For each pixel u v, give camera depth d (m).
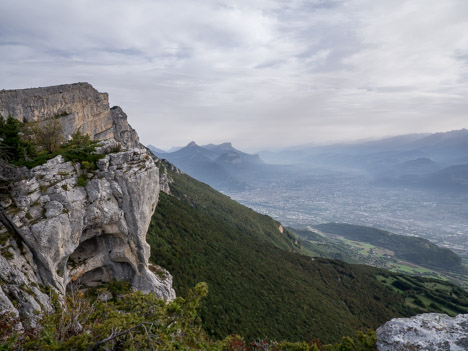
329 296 85.88
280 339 49.03
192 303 17.66
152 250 57.59
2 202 22.00
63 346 11.92
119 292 29.08
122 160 29.59
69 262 27.64
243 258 82.25
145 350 13.25
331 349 22.20
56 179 24.59
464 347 13.04
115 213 27.92
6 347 12.55
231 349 25.34
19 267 20.78
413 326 15.02
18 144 27.02
